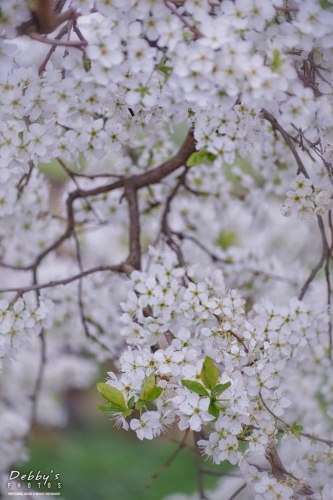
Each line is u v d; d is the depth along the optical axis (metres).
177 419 1.72
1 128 1.74
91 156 1.81
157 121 1.78
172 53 1.67
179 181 2.01
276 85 1.66
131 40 1.68
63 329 2.12
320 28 1.68
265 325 1.81
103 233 2.58
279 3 1.69
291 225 2.46
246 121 1.75
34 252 2.11
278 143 1.96
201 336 1.80
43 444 3.81
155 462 3.69
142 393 1.71
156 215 2.11
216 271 1.85
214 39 1.66
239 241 2.39
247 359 1.75
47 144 1.75
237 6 1.67
